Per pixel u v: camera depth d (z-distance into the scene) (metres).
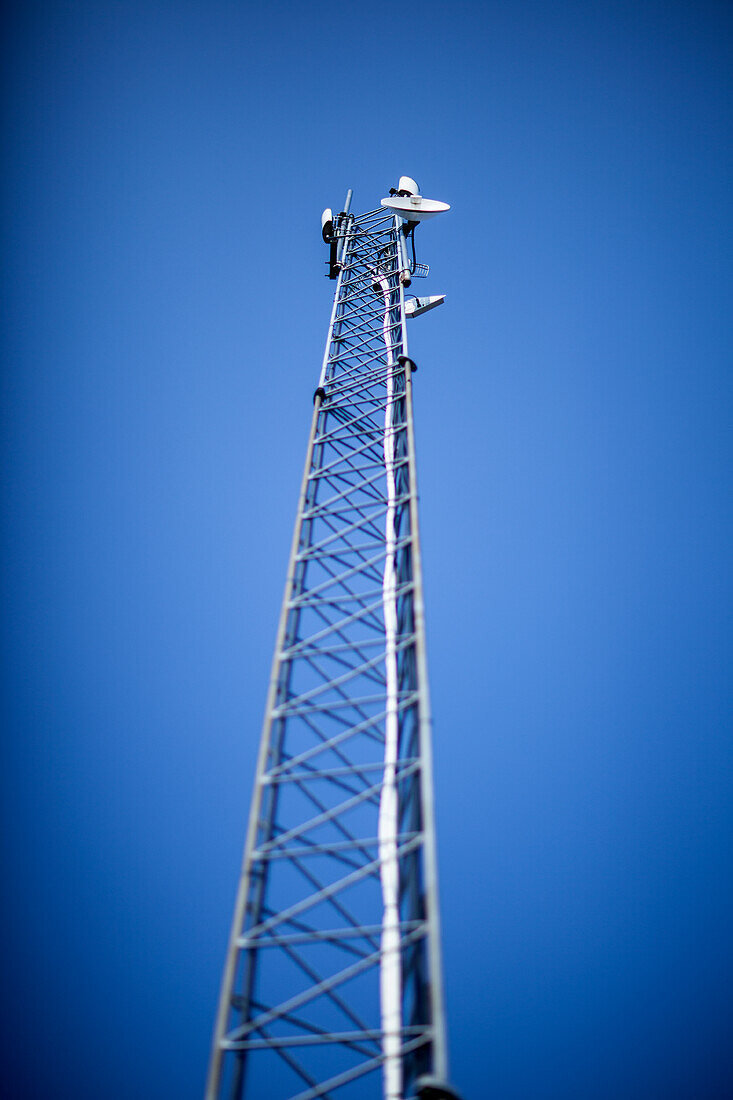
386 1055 13.30
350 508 21.88
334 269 33.81
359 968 14.71
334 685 18.36
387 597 19.64
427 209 31.95
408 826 15.95
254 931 14.83
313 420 24.41
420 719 15.82
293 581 19.89
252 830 15.81
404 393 24.00
